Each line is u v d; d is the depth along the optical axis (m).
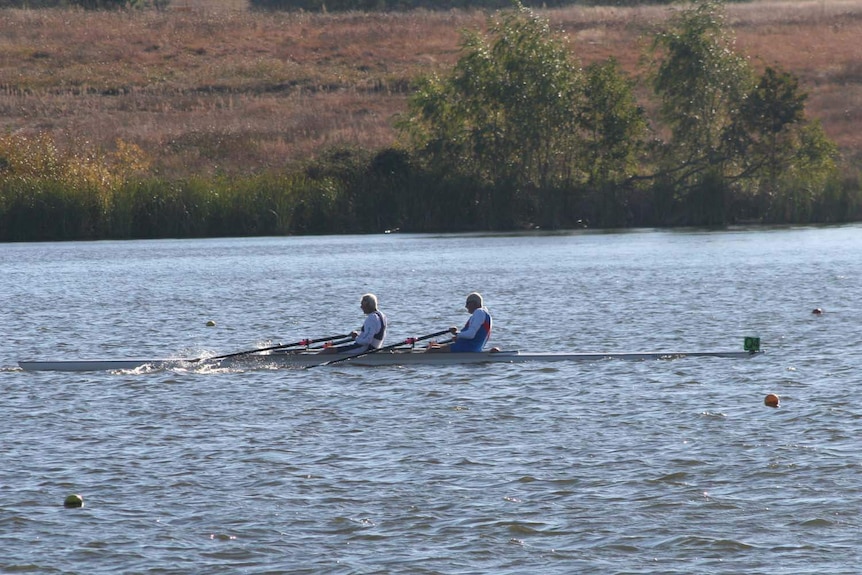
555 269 170.12
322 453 65.50
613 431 69.31
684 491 57.16
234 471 62.00
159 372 92.81
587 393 80.88
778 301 130.12
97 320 125.56
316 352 95.44
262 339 111.81
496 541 51.19
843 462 61.12
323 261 189.75
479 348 94.06
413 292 145.25
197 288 154.62
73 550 50.75
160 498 57.50
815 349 97.31
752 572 47.47
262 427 72.25
